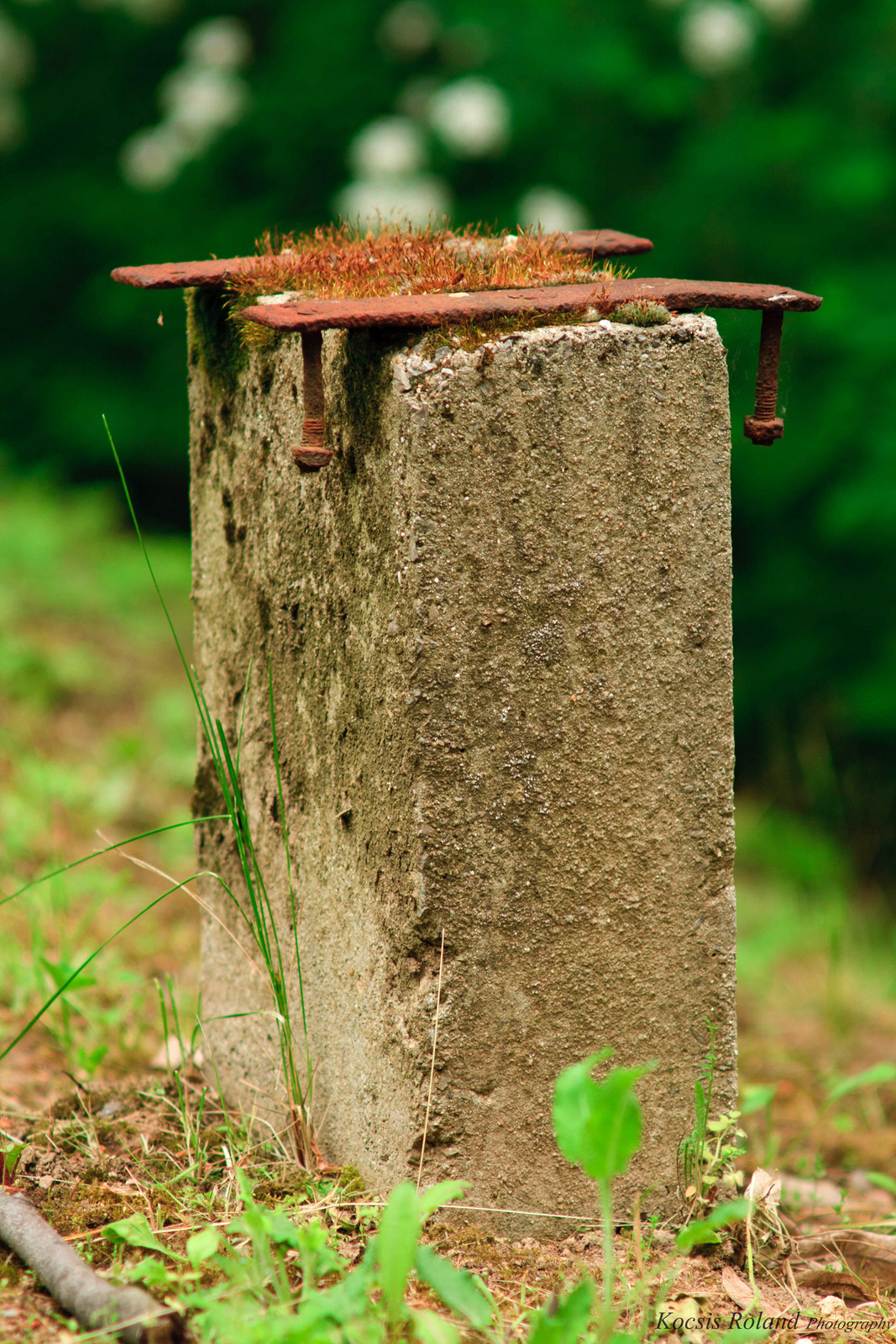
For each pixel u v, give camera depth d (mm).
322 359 3516
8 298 16812
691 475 3350
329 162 14727
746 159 13031
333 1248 3219
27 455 15914
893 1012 7922
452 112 11844
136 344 16234
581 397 3225
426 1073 3338
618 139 14117
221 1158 3863
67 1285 2918
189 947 6375
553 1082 3436
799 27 13703
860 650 13289
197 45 13141
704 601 3410
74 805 8102
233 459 4078
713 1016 3561
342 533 3469
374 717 3398
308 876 3836
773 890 11055
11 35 15469
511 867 3334
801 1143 5508
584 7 13766
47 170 16500
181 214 15273
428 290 3438
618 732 3371
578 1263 3330
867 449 12180
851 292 12297
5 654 9789
